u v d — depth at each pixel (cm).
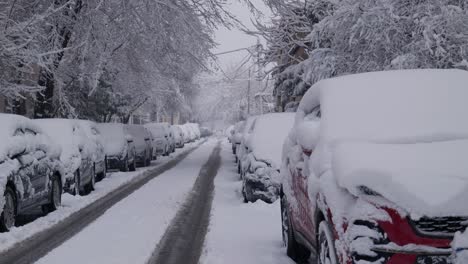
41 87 1744
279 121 1291
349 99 607
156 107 3956
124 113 3278
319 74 1630
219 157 3391
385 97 602
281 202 820
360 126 570
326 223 516
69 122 1524
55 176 1211
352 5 1424
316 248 568
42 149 1138
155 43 2044
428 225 435
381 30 1378
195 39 2039
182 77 2555
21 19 1955
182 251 803
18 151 984
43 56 1669
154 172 2261
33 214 1188
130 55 2270
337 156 507
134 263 726
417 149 499
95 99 2647
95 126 1897
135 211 1195
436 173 453
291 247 724
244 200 1276
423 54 1321
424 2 1345
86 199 1402
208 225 1018
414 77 627
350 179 461
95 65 2048
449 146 504
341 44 1580
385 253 435
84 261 738
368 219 443
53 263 731
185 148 4775
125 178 1970
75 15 1998
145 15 1975
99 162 1806
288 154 769
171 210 1206
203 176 2050
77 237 907
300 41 2012
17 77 1769
